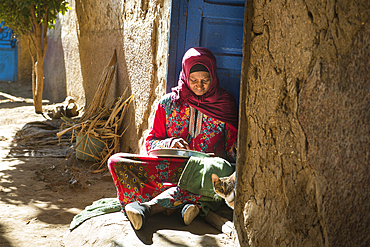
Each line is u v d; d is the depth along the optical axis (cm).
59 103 907
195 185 261
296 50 184
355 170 167
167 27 358
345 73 167
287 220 192
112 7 569
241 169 218
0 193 360
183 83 307
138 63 449
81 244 246
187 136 312
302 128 182
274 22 195
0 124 701
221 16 349
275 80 195
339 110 170
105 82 536
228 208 282
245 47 208
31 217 304
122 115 492
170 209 264
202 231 248
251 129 211
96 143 482
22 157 501
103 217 264
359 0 161
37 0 749
